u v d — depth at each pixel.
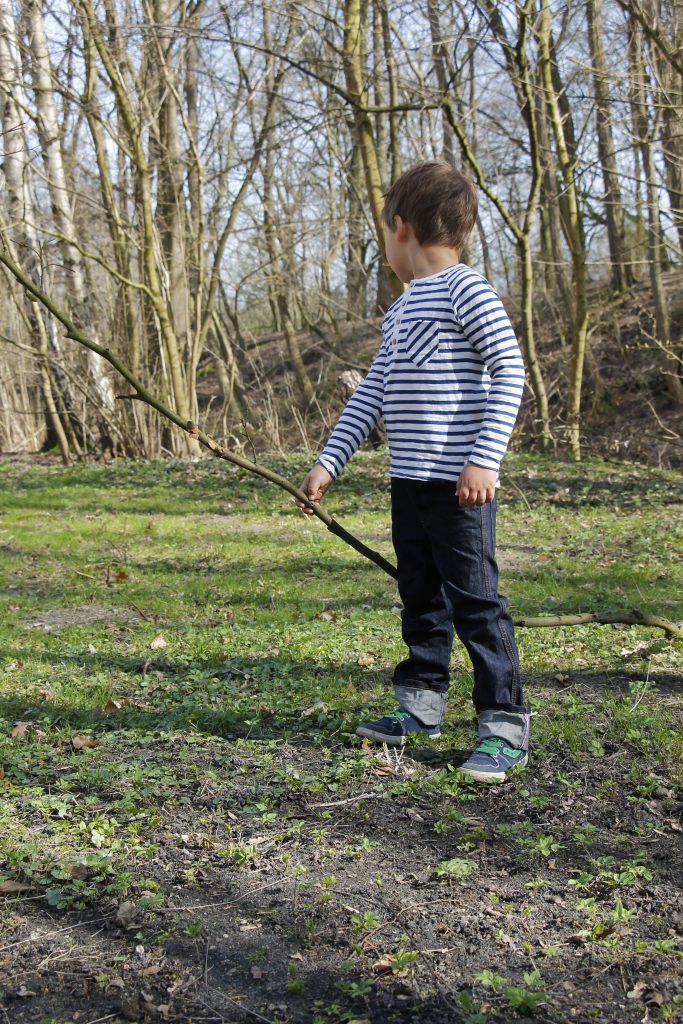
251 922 2.43
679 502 9.90
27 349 15.84
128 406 16.12
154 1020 2.08
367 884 2.59
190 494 11.42
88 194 17.31
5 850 2.77
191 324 17.95
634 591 6.05
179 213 16.34
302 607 5.98
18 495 11.73
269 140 19.05
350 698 4.08
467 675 4.27
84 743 3.66
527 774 3.23
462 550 3.13
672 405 18.25
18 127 12.76
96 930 2.42
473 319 3.02
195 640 5.22
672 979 2.16
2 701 4.19
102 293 16.91
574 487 10.91
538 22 12.55
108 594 6.61
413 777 3.23
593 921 2.38
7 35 14.28
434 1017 2.07
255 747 3.57
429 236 3.18
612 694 4.02
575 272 14.13
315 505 3.25
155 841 2.86
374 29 14.27
